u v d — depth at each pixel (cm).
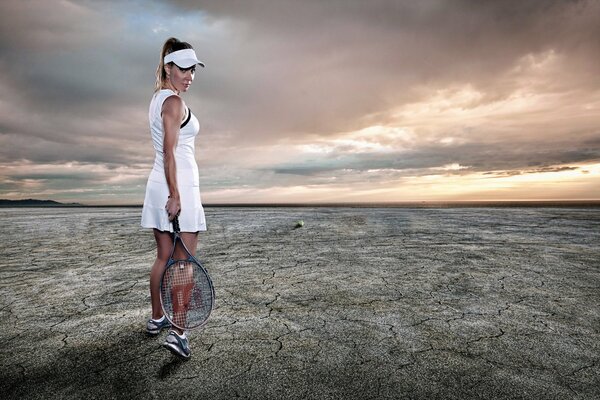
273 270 411
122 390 175
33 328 253
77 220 1112
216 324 256
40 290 343
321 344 222
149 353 213
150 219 222
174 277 214
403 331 241
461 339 228
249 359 204
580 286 341
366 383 179
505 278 368
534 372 189
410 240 609
